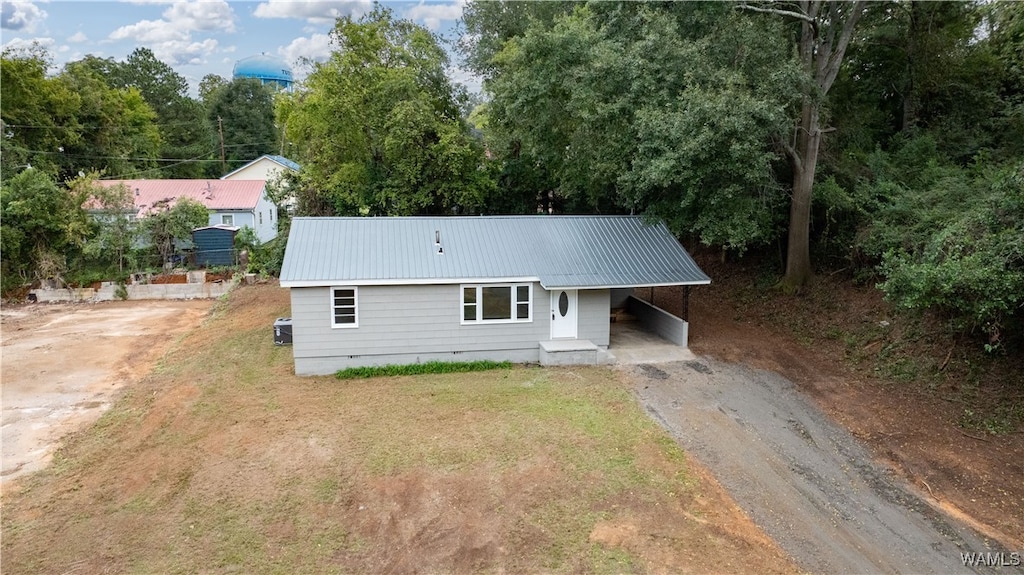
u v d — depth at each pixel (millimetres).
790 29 19594
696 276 15797
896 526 8461
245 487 9422
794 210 18453
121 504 9164
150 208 29281
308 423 11633
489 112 25641
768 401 12688
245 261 27562
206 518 8695
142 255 26672
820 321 17016
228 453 10500
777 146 18172
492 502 8812
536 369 14961
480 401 12656
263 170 49594
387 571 7539
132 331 20062
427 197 25047
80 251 26078
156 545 8133
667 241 17297
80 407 13422
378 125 24344
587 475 9547
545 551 7777
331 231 15914
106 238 25531
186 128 66000
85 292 24859
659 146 15648
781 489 9375
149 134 57562
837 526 8453
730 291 21484
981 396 11742
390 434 11055
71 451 11117
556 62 20359
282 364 15484
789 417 11922
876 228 16047
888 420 11586
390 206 25828
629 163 18344
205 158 65812
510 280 15008
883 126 22344
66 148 44531
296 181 28625
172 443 11047
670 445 10656
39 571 7660
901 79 21500
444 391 13312
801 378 13938
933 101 21266
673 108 16125
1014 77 19906
